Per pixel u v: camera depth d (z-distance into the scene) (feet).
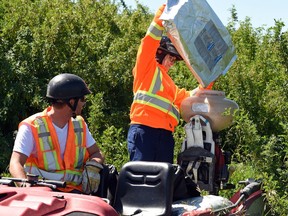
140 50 33.01
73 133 27.14
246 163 37.63
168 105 33.47
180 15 31.63
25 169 26.86
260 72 49.80
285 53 43.52
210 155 32.30
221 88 48.78
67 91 26.55
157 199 25.27
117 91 53.72
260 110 46.88
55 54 53.67
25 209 20.18
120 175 25.95
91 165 26.66
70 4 59.88
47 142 26.76
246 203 30.14
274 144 36.45
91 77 53.01
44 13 57.21
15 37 54.54
